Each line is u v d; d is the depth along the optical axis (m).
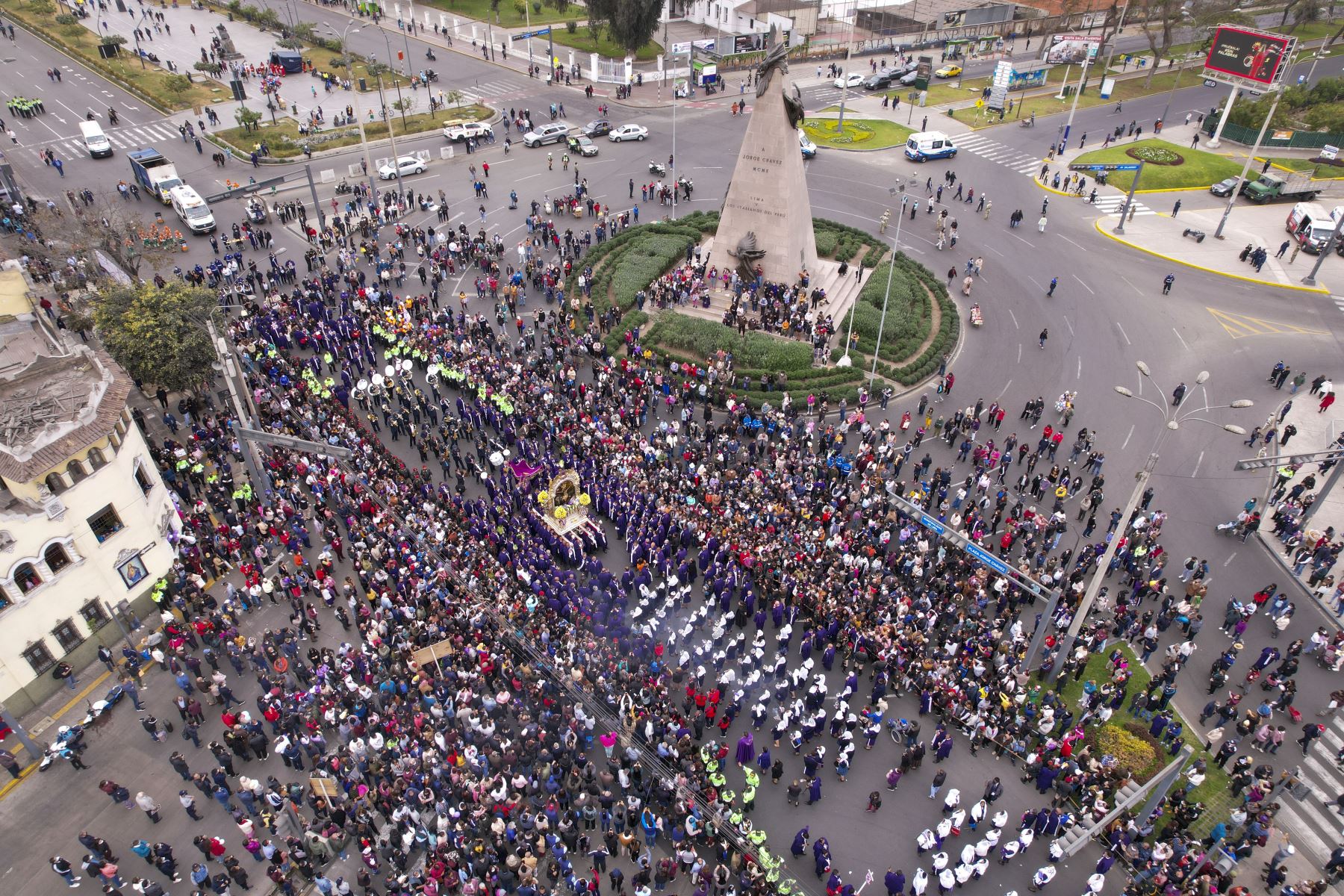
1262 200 74.81
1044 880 27.64
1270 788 30.88
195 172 78.19
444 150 81.25
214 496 42.22
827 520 40.50
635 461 43.34
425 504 40.31
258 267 63.28
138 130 86.56
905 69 103.69
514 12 126.38
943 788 31.11
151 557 37.31
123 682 34.59
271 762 31.64
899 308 58.28
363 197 71.62
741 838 28.81
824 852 27.72
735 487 42.59
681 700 33.50
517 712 32.16
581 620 35.25
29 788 30.81
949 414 50.53
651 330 56.47
